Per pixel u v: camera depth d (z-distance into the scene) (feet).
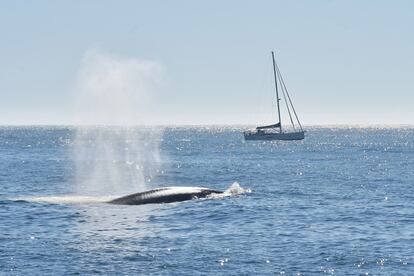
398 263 384.27
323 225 507.71
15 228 491.31
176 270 368.07
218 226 500.33
